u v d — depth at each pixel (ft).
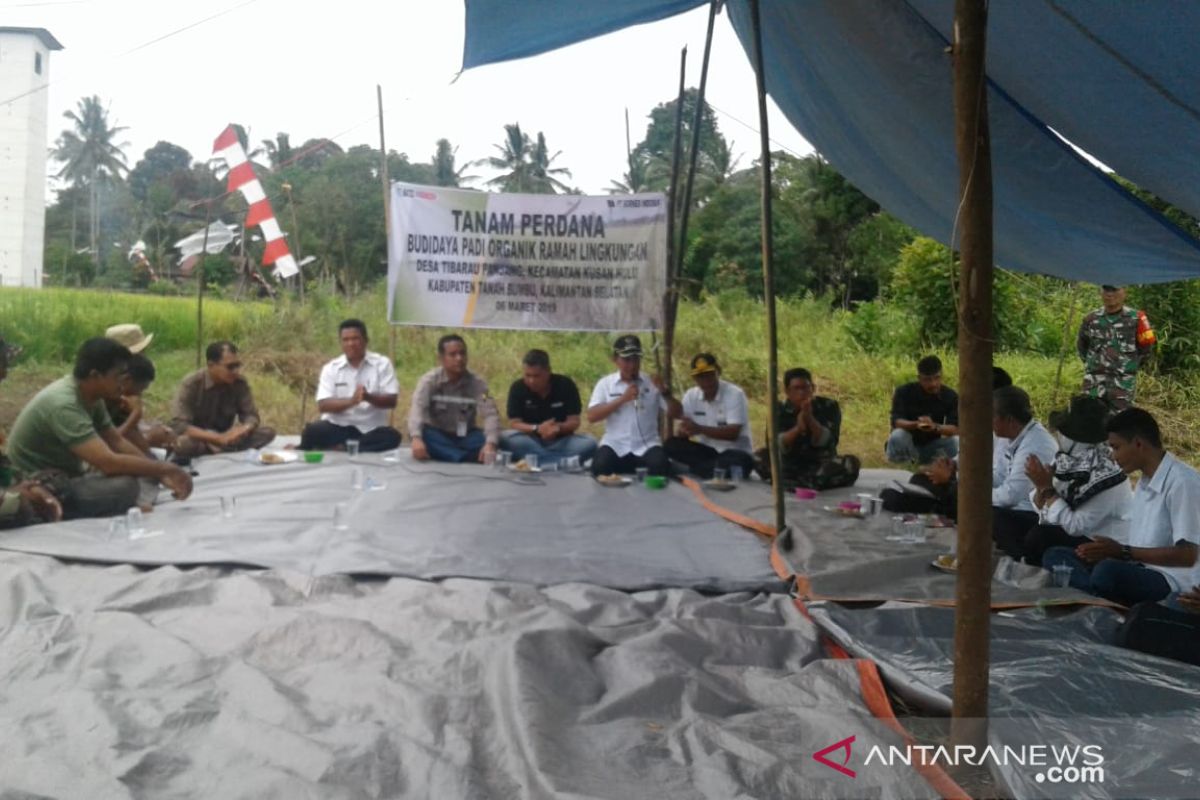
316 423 22.34
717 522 16.65
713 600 12.09
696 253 60.03
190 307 45.80
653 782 7.34
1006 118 15.24
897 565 13.21
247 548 13.29
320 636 9.95
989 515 7.52
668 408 21.52
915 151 18.17
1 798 6.81
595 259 23.76
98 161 140.87
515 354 37.83
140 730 7.86
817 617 11.35
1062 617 11.53
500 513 16.39
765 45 17.57
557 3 14.75
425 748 7.58
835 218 58.90
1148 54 11.80
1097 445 14.06
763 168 14.89
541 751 7.56
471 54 16.43
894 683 9.39
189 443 20.76
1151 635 10.32
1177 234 16.53
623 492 18.93
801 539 14.76
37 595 11.06
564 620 10.44
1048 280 41.24
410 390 33.94
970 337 7.41
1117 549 12.28
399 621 10.61
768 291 15.20
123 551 12.85
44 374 36.14
